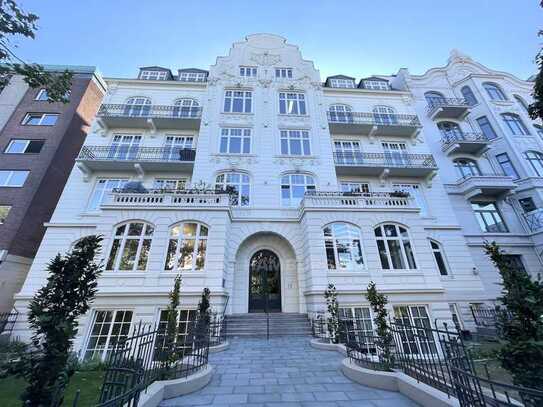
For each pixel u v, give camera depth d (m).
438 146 18.98
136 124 17.61
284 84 19.52
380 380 5.38
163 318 10.48
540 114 6.55
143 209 12.31
